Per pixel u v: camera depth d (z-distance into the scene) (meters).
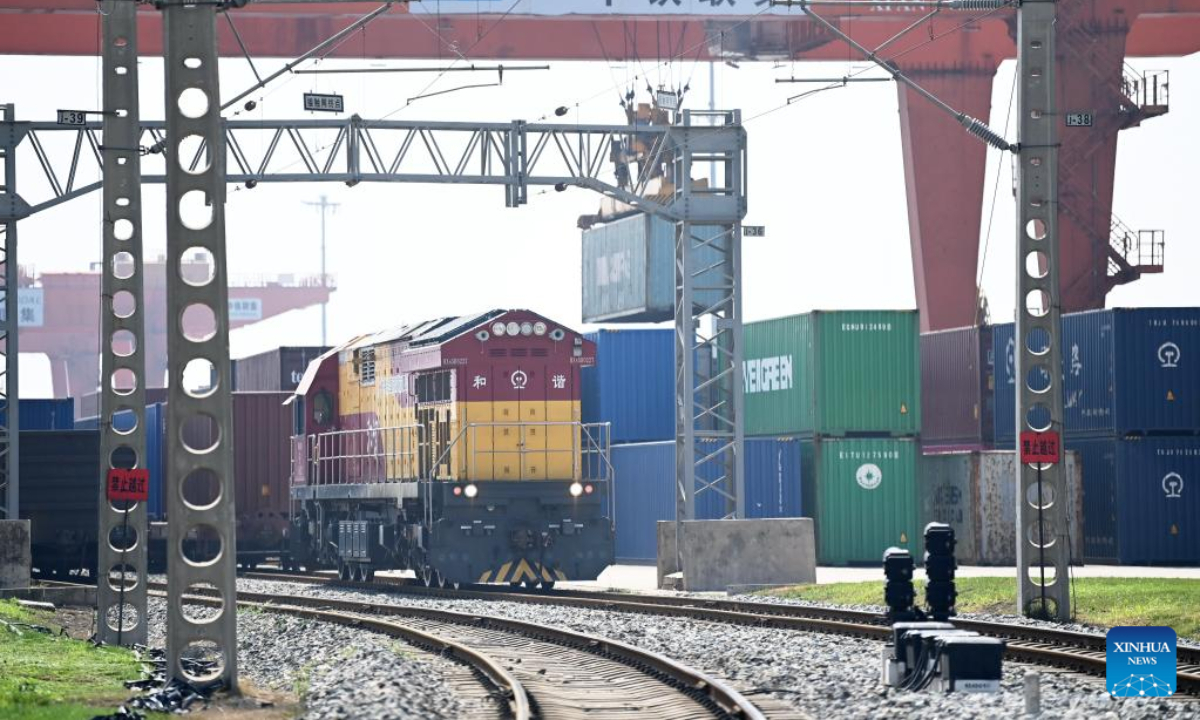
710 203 157.00
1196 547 169.25
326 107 148.50
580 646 92.31
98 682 76.75
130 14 98.56
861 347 179.88
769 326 189.62
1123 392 169.12
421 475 148.25
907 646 71.38
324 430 175.50
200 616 126.31
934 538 81.19
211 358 72.69
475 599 137.00
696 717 63.72
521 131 154.75
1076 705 63.91
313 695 71.88
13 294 151.38
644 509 183.88
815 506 178.12
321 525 174.50
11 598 129.12
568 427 146.25
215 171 72.50
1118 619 100.50
